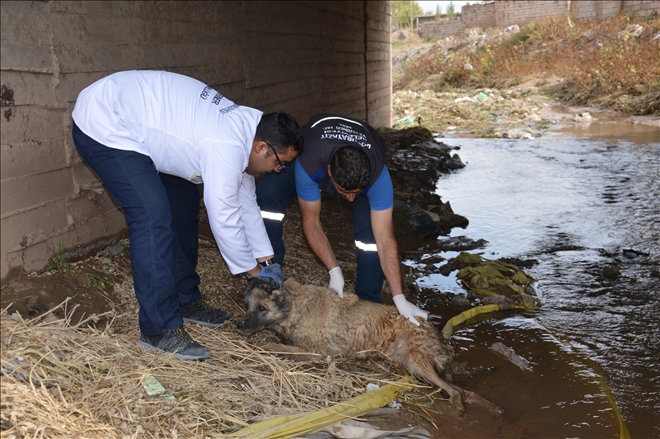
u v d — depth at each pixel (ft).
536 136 54.90
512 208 30.58
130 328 13.58
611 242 24.58
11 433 9.00
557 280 20.76
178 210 13.84
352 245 22.75
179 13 21.03
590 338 16.38
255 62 28.14
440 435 11.79
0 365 9.91
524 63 88.02
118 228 17.63
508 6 117.91
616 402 13.17
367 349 14.29
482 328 17.19
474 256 22.49
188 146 11.64
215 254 18.65
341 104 45.60
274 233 15.81
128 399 10.55
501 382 14.07
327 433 11.30
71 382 10.41
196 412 10.85
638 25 77.87
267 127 12.07
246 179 13.25
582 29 87.71
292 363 13.44
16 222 13.37
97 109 11.46
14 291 12.92
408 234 25.89
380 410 12.22
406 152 43.24
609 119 61.67
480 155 46.70
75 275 14.58
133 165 11.45
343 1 45.19
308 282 18.43
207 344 13.62
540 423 12.31
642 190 32.76
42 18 14.26
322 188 14.20
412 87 99.96
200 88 12.26
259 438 10.60
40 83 14.17
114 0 17.26
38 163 14.08
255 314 13.64
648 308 18.24
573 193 33.01
